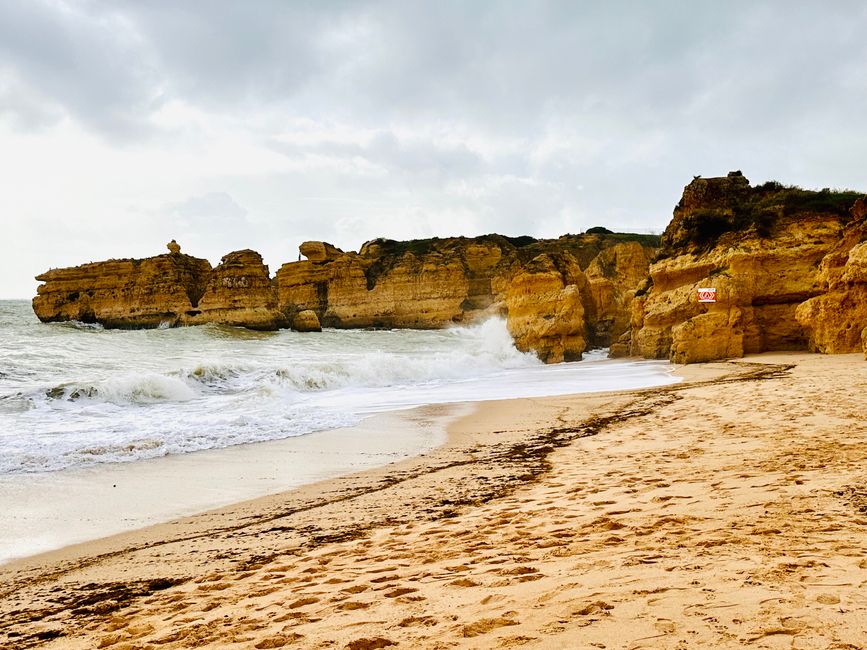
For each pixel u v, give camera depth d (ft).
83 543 22.86
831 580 10.67
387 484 29.48
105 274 204.44
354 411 55.88
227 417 52.34
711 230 106.63
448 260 252.83
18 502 28.32
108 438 42.75
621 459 29.81
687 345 89.81
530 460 32.63
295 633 11.88
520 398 62.95
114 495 29.45
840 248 79.41
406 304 250.16
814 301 81.51
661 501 20.13
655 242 291.58
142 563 20.03
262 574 17.47
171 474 33.45
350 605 13.38
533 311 128.36
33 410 55.31
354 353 135.85
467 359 107.04
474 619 11.10
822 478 19.99
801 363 68.74
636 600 10.84
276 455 37.93
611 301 150.51
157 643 12.60
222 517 25.49
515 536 18.15
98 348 122.93
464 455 35.81
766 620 9.13
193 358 110.73
